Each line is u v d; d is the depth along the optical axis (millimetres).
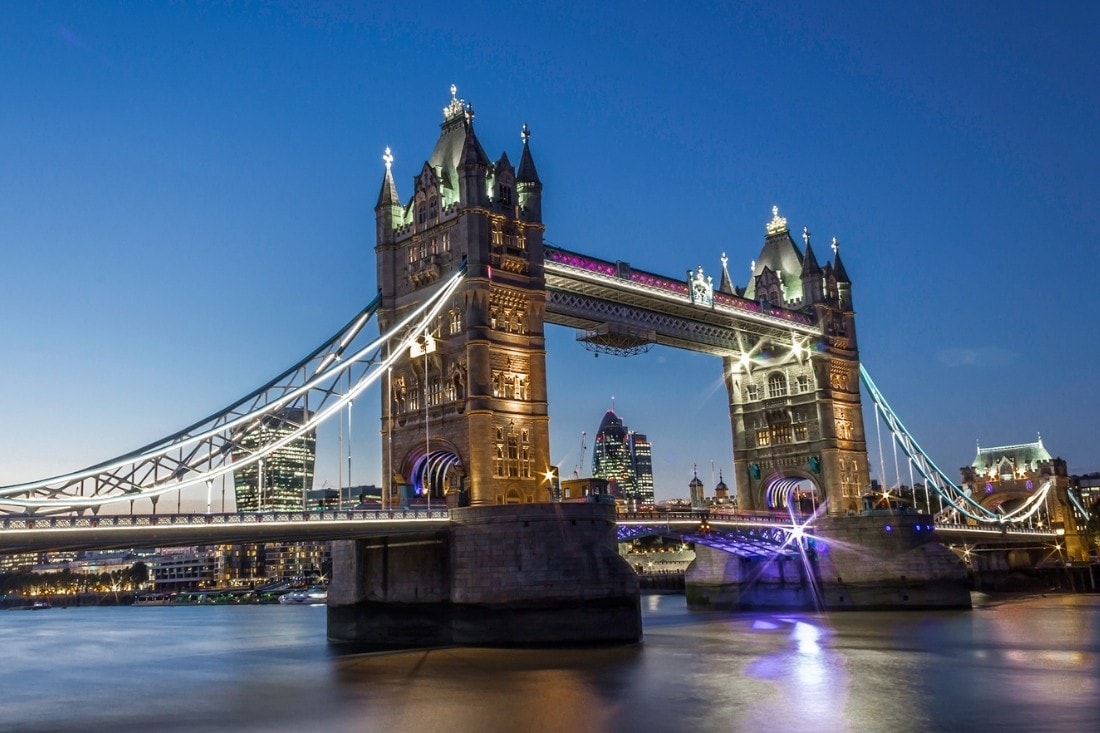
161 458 73625
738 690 60281
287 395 83750
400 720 52656
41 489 65312
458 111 100438
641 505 133500
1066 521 188000
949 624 102500
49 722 56938
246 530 68812
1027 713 51875
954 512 162000
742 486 136875
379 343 88312
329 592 93312
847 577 124062
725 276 137750
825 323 135625
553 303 102250
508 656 74312
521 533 80125
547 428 93750
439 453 94562
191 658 93625
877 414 144125
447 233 95125
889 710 53562
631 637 81000
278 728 52062
